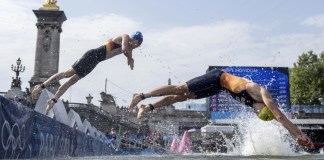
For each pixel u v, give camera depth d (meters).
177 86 5.06
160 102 5.18
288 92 31.61
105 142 16.33
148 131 43.00
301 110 38.88
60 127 8.95
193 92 5.06
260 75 31.91
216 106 31.20
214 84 4.99
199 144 25.06
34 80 44.69
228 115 30.80
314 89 51.25
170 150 23.84
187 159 4.87
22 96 30.58
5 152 5.62
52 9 46.56
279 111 4.33
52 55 46.00
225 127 24.50
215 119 30.86
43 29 46.69
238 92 4.71
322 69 51.62
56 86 38.25
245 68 31.80
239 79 4.79
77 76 7.62
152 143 27.19
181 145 24.08
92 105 43.12
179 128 46.19
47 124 7.88
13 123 5.93
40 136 7.42
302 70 52.28
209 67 31.45
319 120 37.81
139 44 7.41
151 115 46.34
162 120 46.34
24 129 6.47
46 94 9.05
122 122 42.34
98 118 42.22
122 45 7.21
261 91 4.50
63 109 10.33
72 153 10.34
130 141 24.58
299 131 4.20
